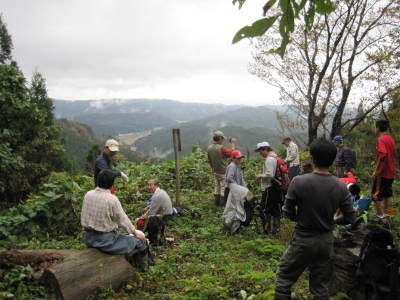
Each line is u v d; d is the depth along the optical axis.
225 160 8.62
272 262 5.32
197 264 5.18
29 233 5.91
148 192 9.15
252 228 7.13
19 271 3.94
